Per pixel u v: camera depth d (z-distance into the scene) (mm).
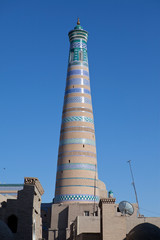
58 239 53938
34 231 35125
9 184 50062
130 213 36156
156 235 27719
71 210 54844
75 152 58656
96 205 55188
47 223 64750
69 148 59188
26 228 32875
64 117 61906
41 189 38781
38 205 38156
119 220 33156
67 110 61969
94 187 57375
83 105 61938
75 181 56938
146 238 27547
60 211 55625
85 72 64688
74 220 49500
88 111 62031
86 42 67375
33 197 33969
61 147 60250
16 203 33531
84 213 54781
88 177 57500
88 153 59062
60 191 57219
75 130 60125
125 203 36312
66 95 63438
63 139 60375
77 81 63531
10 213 33094
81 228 43625
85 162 58250
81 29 66688
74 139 59531
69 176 57406
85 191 56438
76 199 55906
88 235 35938
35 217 35875
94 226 43688
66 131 60562
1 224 23875
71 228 49875
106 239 32594
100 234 34906
